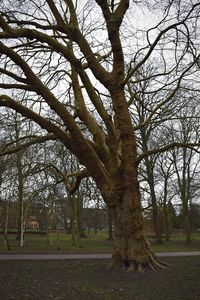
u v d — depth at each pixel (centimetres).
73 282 1193
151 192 3938
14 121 1784
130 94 1741
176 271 1384
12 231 5600
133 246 1402
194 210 6694
